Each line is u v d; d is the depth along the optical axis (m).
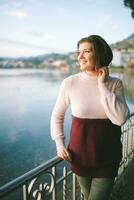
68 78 1.80
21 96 63.72
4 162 16.64
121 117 1.66
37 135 24.47
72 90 1.75
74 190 2.24
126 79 78.31
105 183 1.76
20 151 18.91
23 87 86.25
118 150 1.79
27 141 22.06
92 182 1.82
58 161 1.80
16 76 138.12
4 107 47.00
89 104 1.70
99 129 1.70
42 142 21.44
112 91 1.73
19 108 44.62
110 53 1.73
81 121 1.71
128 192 3.02
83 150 1.73
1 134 26.03
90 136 1.71
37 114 37.44
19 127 29.00
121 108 1.66
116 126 1.76
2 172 14.96
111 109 1.64
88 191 1.92
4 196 1.32
